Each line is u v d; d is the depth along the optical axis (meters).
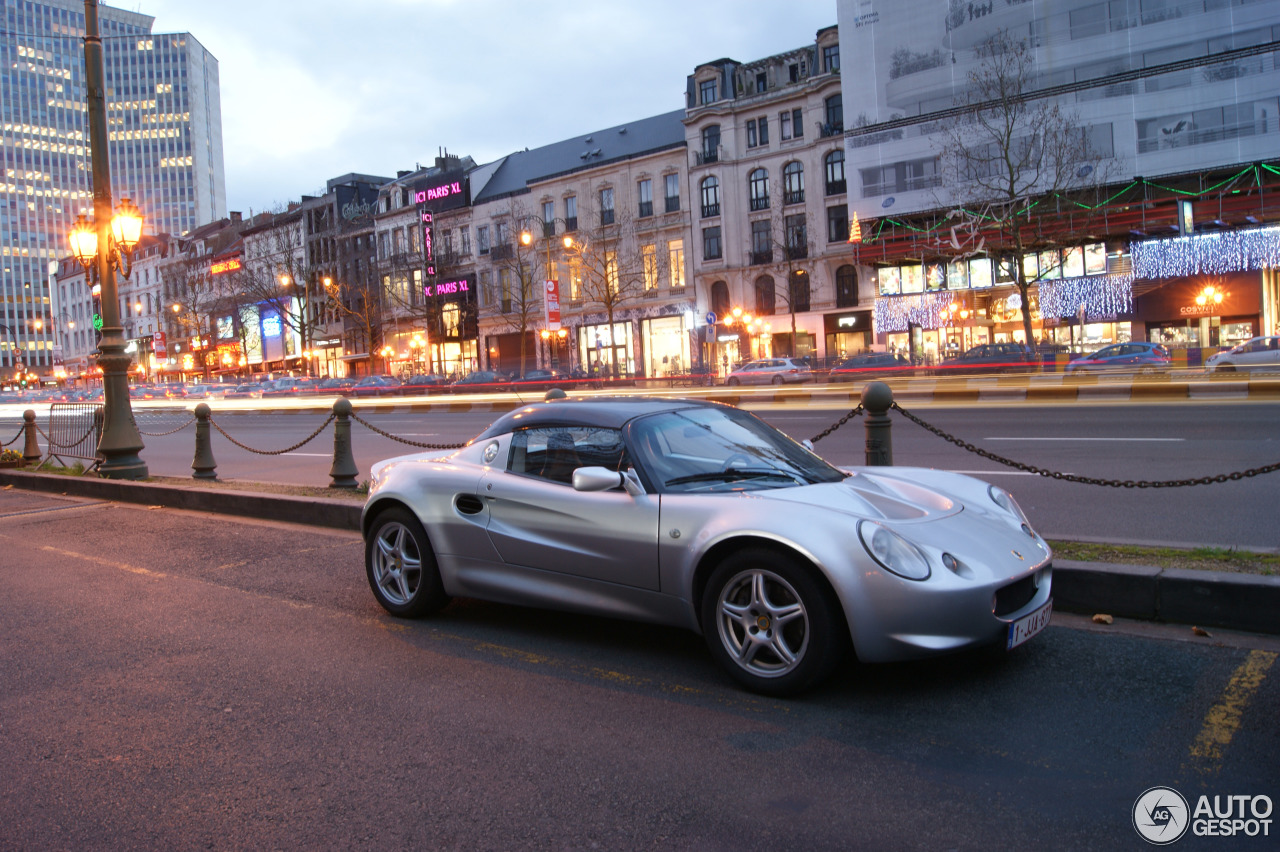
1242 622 3.78
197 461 10.62
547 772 2.86
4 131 132.75
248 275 66.62
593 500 3.91
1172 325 35.16
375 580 4.89
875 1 39.81
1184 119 34.31
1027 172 36.25
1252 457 8.62
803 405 19.69
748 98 44.66
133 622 4.91
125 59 137.25
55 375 107.69
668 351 48.66
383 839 2.49
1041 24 36.53
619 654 3.99
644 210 48.84
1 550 7.32
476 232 57.00
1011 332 38.75
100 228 10.91
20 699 3.78
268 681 3.87
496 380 45.38
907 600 3.05
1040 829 2.35
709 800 2.61
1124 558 4.45
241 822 2.63
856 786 2.64
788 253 42.72
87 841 2.55
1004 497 3.93
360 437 17.95
